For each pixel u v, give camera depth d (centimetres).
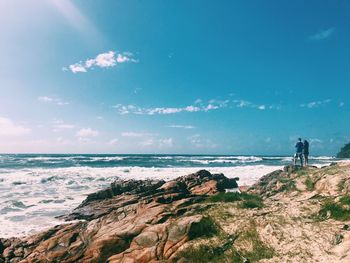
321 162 7712
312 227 1185
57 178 4309
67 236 1482
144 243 1265
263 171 5125
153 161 9419
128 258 1215
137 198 2202
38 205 2638
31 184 3878
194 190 2345
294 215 1305
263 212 1365
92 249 1339
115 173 5084
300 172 2219
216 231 1248
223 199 1633
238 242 1166
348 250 996
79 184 3894
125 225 1434
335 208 1298
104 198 2583
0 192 3303
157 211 1501
